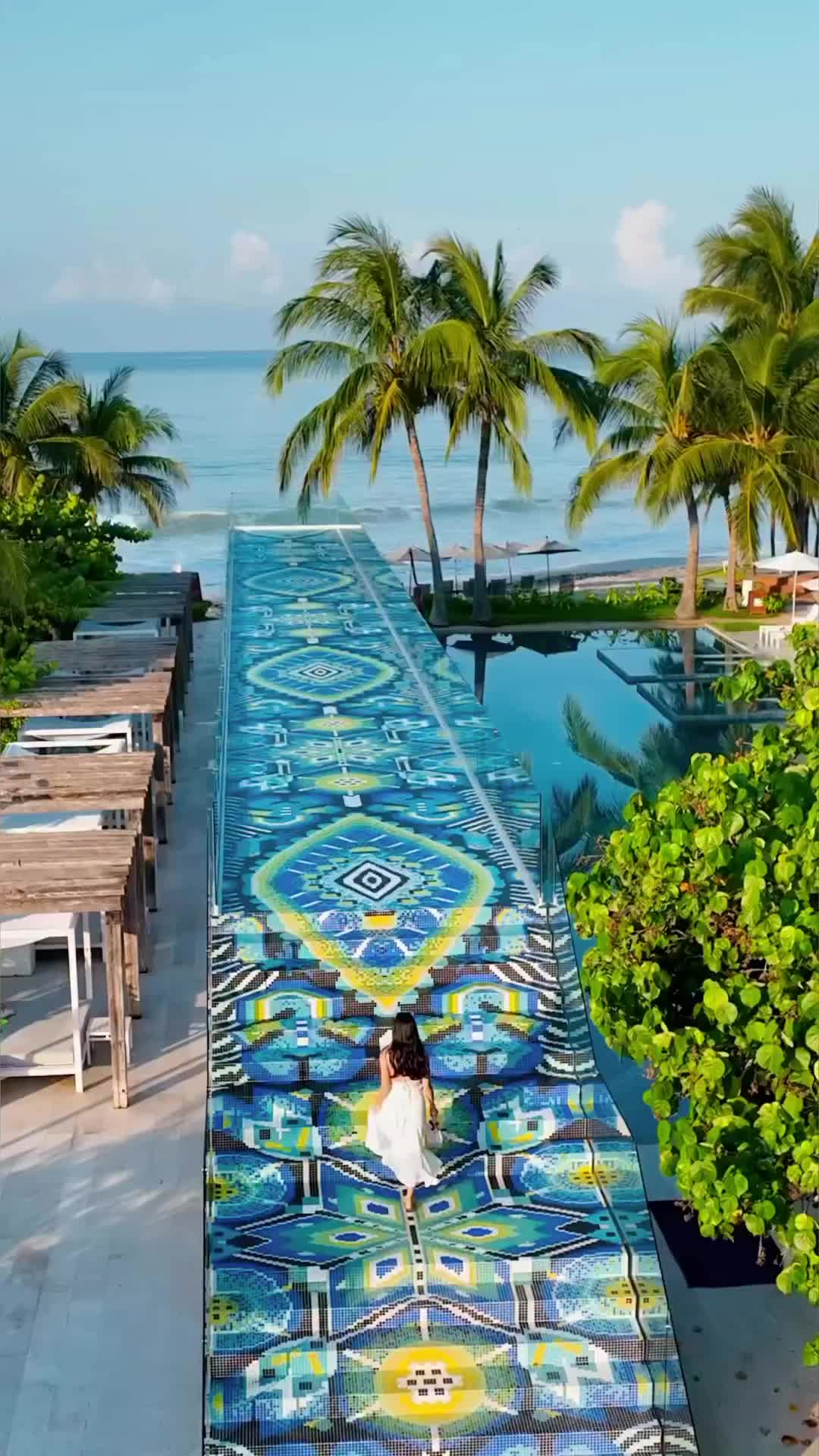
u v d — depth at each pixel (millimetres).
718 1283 11031
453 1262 9703
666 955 8844
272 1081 11516
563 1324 9484
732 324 39500
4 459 39531
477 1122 11047
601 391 39062
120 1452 9102
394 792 16359
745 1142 7727
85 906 12688
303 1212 10258
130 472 43000
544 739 27125
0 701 18922
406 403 36750
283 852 14461
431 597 40844
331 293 37688
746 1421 9523
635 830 8875
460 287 37500
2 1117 13117
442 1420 8945
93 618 25750
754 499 35750
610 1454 8828
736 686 11391
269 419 142500
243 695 20484
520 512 80500
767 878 8289
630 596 41750
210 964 12570
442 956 12719
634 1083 14773
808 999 7387
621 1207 9734
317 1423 8945
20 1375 9797
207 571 57406
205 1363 9062
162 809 19969
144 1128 12906
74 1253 11125
